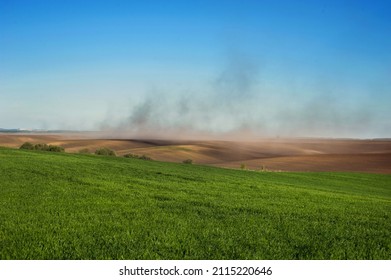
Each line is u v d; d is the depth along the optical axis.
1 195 16.47
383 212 17.33
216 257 8.69
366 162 77.69
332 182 41.19
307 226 12.38
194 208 15.18
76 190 18.88
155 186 22.55
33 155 38.88
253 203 17.69
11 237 9.60
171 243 9.60
